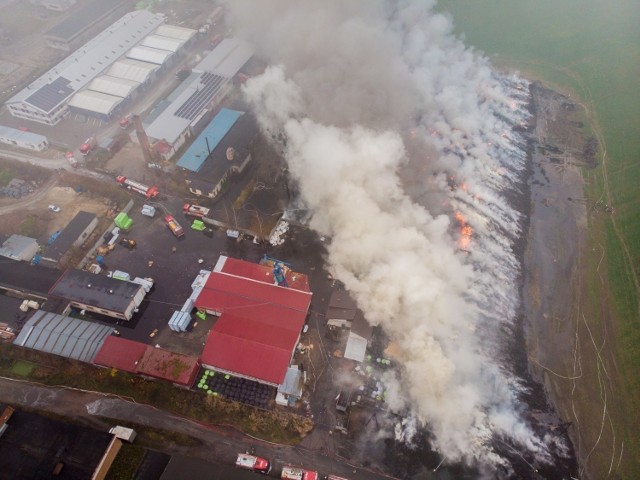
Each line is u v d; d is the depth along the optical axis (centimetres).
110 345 4928
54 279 5631
